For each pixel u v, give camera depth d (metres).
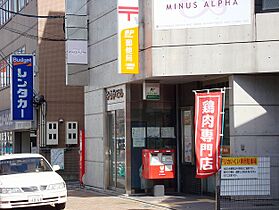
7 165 15.09
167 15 15.27
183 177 17.98
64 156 26.88
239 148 14.76
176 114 18.19
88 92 21.23
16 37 31.67
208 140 11.81
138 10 15.98
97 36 20.00
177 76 15.44
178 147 18.16
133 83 17.62
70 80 20.72
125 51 15.80
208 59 14.89
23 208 15.19
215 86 16.61
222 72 14.78
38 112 27.58
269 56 14.44
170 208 14.13
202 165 11.84
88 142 21.27
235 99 14.80
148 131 17.86
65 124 27.16
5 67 34.03
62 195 14.20
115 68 18.28
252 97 14.88
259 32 14.52
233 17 14.70
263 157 13.23
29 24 28.86
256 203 14.32
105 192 19.06
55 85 27.19
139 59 16.16
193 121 17.36
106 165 19.56
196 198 16.30
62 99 27.23
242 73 14.70
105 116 19.58
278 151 14.88
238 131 14.78
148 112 17.89
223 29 14.78
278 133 14.92
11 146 33.47
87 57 20.91
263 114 14.91
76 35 20.77
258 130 14.85
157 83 17.05
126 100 17.67
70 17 20.67
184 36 15.11
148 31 15.59
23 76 27.48
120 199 16.69
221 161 12.71
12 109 27.28
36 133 28.45
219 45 14.81
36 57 27.50
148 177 16.73
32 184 13.85
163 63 15.27
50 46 27.25
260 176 13.19
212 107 11.84
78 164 26.98
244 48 14.62
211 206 14.23
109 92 19.22
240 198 14.32
